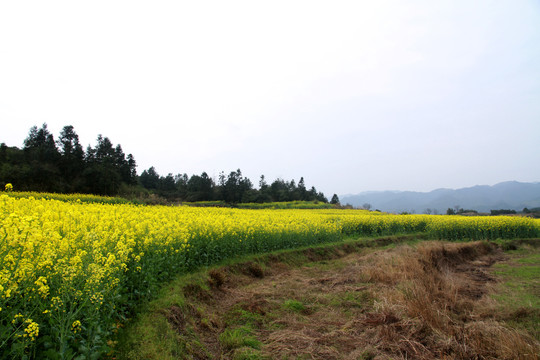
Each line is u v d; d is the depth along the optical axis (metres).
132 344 4.83
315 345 5.91
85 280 4.24
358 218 23.55
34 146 48.88
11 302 3.54
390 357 5.37
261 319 7.13
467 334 5.93
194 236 9.77
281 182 93.81
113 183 47.81
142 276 6.33
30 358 3.54
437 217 29.20
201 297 7.73
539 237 25.69
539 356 4.98
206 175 78.25
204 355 5.51
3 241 3.41
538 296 8.91
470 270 12.71
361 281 10.07
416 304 6.93
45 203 12.08
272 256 12.66
